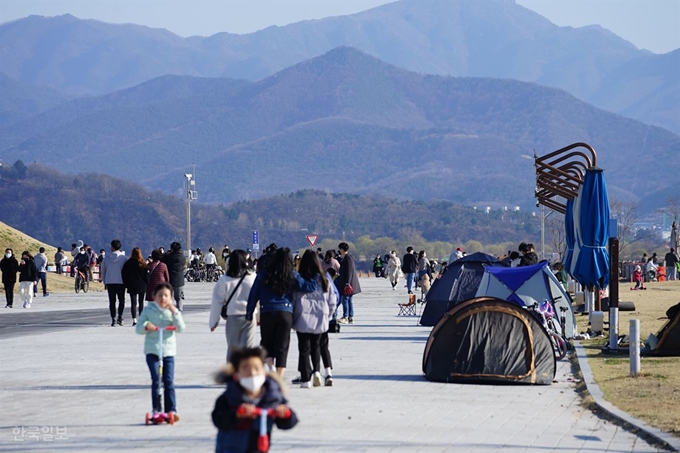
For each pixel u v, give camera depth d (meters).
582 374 18.81
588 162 30.98
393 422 13.84
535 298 25.50
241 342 16.64
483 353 18.20
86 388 17.44
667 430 12.84
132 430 13.27
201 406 15.29
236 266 16.66
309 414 14.49
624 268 77.50
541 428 13.42
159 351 13.84
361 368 20.34
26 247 76.00
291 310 16.69
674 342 21.92
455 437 12.73
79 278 58.59
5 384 18.00
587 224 27.78
